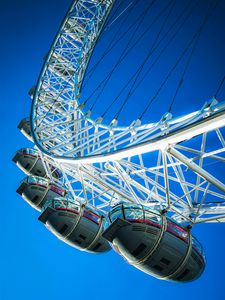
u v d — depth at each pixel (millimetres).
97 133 32031
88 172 30203
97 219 32719
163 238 23922
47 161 40219
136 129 28000
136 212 24516
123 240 24031
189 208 27656
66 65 45375
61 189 40875
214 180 23062
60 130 38094
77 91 43188
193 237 24984
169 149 22688
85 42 44844
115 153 25141
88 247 32625
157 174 27609
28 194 39875
